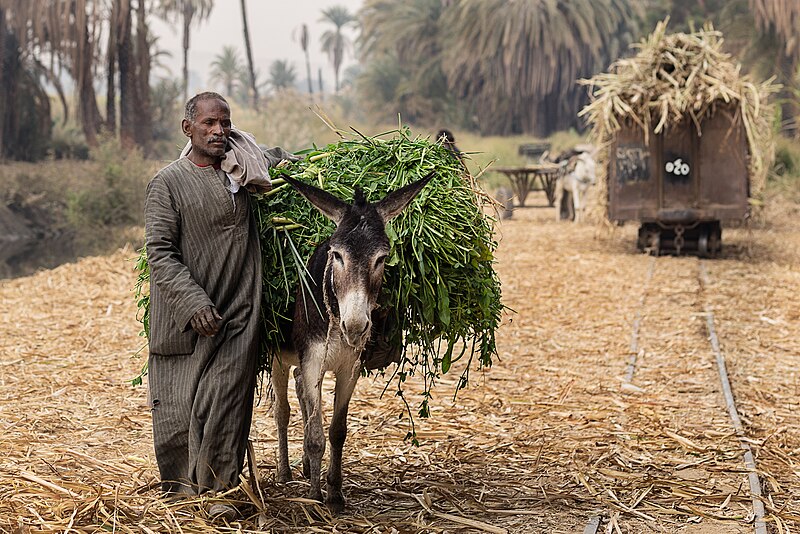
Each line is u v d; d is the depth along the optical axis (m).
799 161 25.44
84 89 39.84
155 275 4.54
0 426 6.45
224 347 4.60
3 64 38.09
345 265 4.12
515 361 8.70
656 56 15.02
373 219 4.26
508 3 48.41
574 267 14.69
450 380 7.99
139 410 7.01
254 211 4.95
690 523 4.82
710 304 11.28
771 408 7.01
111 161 23.70
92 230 22.75
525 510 4.96
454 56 52.31
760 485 5.36
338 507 4.86
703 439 6.25
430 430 6.49
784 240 18.02
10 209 27.31
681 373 8.12
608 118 15.10
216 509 4.50
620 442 6.19
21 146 39.53
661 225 15.64
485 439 6.31
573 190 22.69
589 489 5.27
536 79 49.47
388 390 7.62
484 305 5.09
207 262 4.64
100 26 39.53
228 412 4.55
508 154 36.94
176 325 4.56
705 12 51.28
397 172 5.08
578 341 9.50
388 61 65.25
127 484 5.17
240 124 30.86
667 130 14.98
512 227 21.98
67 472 5.42
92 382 7.80
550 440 6.28
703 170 14.93
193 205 4.60
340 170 5.14
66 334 9.88
